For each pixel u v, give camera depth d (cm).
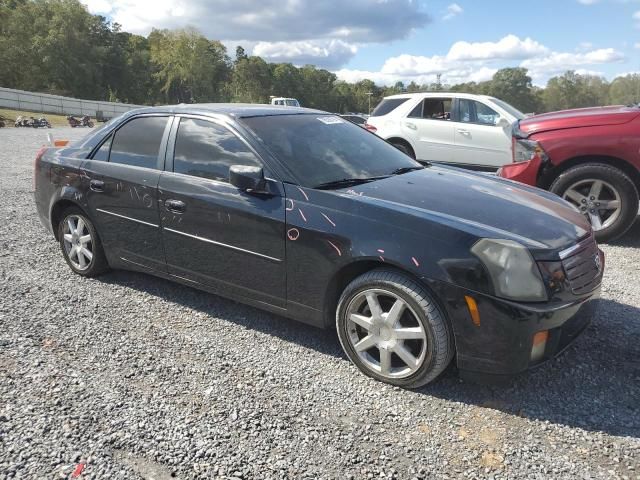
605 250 555
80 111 5028
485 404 286
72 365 321
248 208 340
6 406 278
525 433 262
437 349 282
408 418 274
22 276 470
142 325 378
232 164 358
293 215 322
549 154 570
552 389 299
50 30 7538
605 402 286
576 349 342
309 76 12369
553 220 315
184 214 373
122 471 232
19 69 7500
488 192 353
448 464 240
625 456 244
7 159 1283
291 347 349
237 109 396
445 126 916
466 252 274
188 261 382
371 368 309
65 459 240
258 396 292
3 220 664
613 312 395
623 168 554
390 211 300
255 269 345
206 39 9738
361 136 430
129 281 462
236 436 257
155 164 399
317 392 297
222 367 322
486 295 268
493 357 272
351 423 270
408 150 955
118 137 434
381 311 302
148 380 306
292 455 245
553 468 237
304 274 323
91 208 437
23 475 229
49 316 389
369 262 302
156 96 9794
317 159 362
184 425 265
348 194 321
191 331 370
